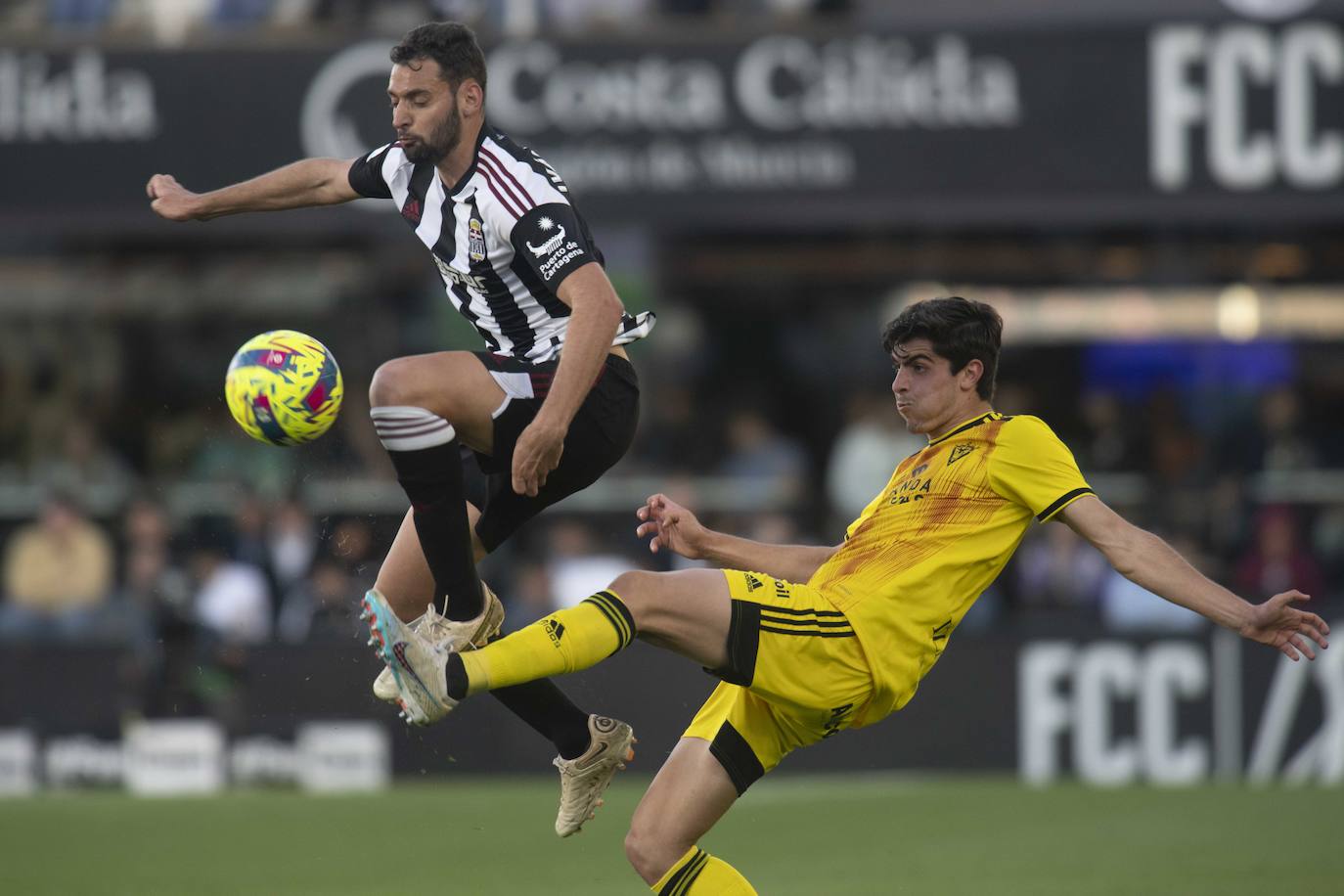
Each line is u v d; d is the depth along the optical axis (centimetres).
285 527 3712
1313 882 2241
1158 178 3684
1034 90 3700
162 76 3712
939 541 1569
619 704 3425
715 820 1661
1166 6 3694
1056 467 1566
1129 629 3428
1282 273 4500
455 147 1460
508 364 1472
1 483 4175
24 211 3716
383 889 2284
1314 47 3647
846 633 1535
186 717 3481
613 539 3891
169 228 3744
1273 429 4172
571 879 2355
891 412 4144
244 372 1469
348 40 3709
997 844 2600
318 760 3450
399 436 1434
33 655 3509
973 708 3459
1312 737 3372
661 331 4609
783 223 3819
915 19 3722
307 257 4450
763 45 3712
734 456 4259
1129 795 3133
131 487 4028
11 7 3953
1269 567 3694
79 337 4447
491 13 3906
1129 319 4550
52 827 2859
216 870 2444
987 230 4553
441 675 1417
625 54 3712
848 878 2319
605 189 3722
